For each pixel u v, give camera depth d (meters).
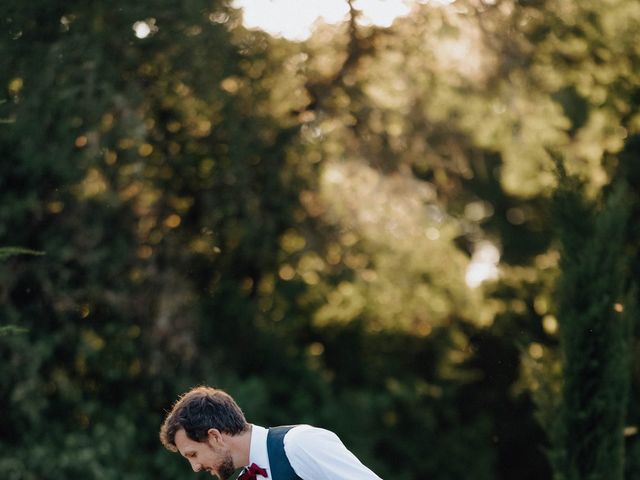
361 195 10.84
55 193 9.21
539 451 13.48
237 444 3.88
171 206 9.94
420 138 10.88
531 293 12.57
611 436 6.76
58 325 9.41
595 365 6.75
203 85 9.55
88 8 9.11
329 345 12.05
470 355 13.17
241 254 10.47
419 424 12.47
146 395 9.83
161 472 9.67
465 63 10.23
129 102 9.13
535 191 10.63
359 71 10.45
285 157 10.26
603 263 6.83
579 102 11.23
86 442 9.31
